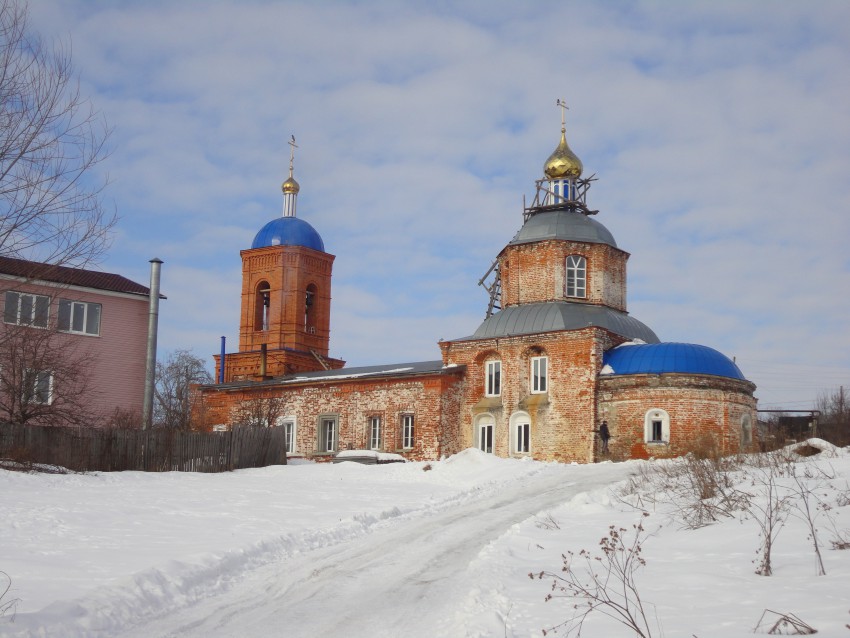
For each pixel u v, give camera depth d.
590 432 42.88
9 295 18.00
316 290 64.69
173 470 35.97
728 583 11.75
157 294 41.00
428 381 47.34
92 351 39.38
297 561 15.91
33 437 31.27
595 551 15.55
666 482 23.14
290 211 67.06
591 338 43.69
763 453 27.20
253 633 10.94
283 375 58.50
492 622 10.41
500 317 48.34
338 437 50.31
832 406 69.06
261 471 36.91
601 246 49.16
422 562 15.77
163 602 12.39
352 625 11.27
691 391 41.59
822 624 9.25
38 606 11.46
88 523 19.05
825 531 14.83
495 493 27.34
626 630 9.77
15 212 13.67
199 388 56.22
